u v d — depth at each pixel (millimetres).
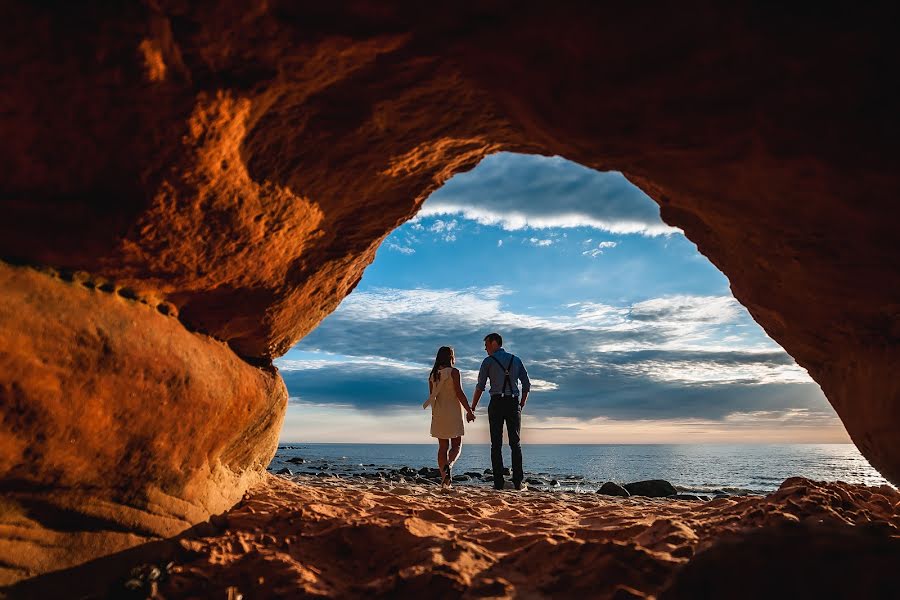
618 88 1858
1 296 2221
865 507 3695
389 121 2652
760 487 10766
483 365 7895
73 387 2424
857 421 3098
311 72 2258
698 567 2311
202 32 1967
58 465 2498
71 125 2100
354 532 3197
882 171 1799
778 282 2938
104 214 2365
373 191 3197
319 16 1975
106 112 2080
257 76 2182
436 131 2807
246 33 2016
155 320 2934
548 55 1874
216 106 2174
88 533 2744
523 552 2930
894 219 1957
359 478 8609
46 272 2465
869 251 2195
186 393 3002
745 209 2371
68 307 2443
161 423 2896
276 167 2660
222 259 2906
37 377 2283
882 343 2740
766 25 1552
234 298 3334
